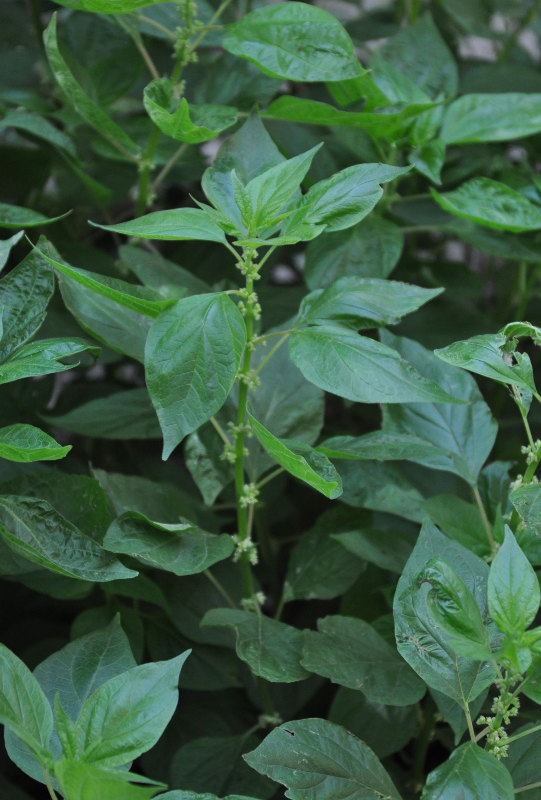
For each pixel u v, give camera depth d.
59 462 1.30
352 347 1.07
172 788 1.16
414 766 1.19
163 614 1.22
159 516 1.15
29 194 1.45
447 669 1.04
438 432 1.14
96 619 1.17
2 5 1.52
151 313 1.06
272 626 1.12
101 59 1.34
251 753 1.03
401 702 1.07
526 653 0.98
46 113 1.32
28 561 1.12
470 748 1.01
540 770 1.05
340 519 1.20
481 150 1.42
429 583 1.05
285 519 1.44
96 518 1.11
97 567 1.06
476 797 0.99
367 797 1.03
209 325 1.04
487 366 1.04
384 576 1.22
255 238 1.07
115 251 1.67
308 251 1.25
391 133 1.26
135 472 1.36
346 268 1.24
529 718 1.17
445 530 1.12
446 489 1.25
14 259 1.35
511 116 1.28
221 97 1.30
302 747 1.03
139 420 1.20
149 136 1.31
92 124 1.22
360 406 1.39
